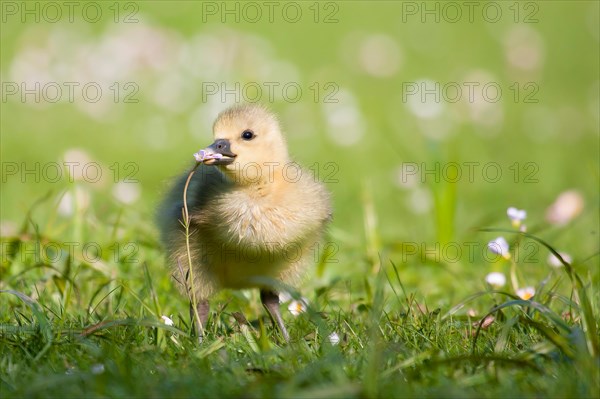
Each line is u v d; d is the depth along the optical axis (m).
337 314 11.50
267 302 12.12
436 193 15.65
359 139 25.17
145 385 8.14
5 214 18.19
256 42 27.77
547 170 23.20
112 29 27.28
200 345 9.83
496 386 8.27
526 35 29.83
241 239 11.52
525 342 9.86
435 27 35.66
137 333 10.13
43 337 9.56
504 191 21.34
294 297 9.55
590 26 36.75
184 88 26.38
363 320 11.11
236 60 26.69
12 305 11.64
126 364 8.52
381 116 27.00
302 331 10.88
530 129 26.75
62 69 26.30
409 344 9.96
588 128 26.83
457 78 30.14
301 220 11.70
